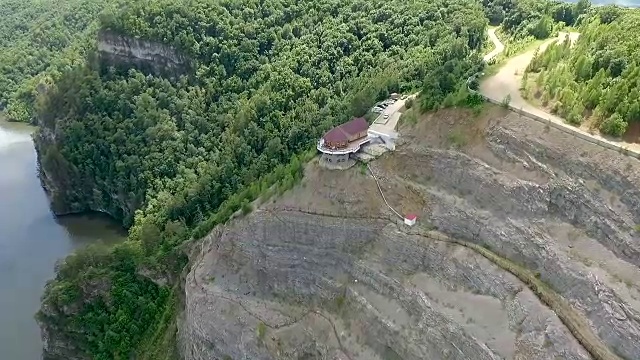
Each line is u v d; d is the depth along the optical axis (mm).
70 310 88250
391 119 77062
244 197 83875
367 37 123875
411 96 82750
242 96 126562
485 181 59469
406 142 69000
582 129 58125
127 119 130250
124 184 121688
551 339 47719
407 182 65750
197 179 111188
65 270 93000
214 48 135625
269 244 70812
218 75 132875
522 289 51906
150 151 123000
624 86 57781
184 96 131500
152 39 137625
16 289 104812
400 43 119875
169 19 138250
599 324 47219
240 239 74250
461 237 59156
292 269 68938
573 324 47812
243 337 67500
